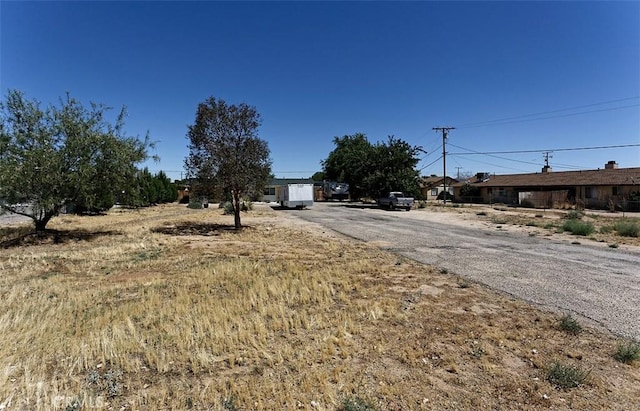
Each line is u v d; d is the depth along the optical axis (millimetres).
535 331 4422
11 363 3533
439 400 2961
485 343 4055
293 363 3531
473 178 54125
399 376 3332
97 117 12633
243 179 15820
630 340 4184
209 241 12375
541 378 3324
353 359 3654
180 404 2877
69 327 4445
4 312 5000
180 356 3672
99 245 11352
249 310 5082
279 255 9633
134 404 2863
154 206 36094
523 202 35719
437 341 4102
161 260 8898
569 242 12203
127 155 12656
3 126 11234
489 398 3002
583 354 3814
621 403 2943
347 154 48781
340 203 45094
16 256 9367
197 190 16641
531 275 7352
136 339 4023
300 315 4828
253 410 2812
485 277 7164
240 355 3699
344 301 5527
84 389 3096
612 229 15375
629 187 29141
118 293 5992
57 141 11945
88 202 12352
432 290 6207
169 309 5055
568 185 33969
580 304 5488
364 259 8977
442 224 18484
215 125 15727
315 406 2840
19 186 11000
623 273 7559
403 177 31859
